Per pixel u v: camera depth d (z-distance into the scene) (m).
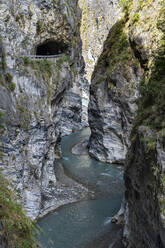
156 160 11.04
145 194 12.23
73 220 21.02
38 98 24.27
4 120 19.31
